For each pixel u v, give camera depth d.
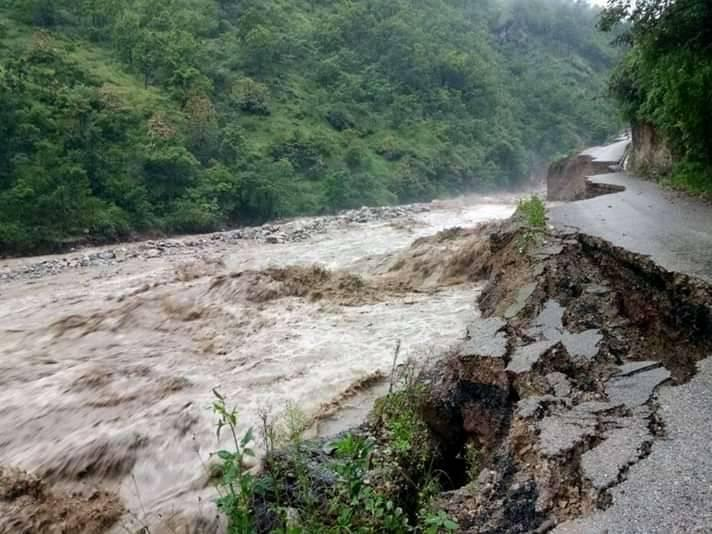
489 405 5.10
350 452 4.39
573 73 98.12
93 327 12.29
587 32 115.62
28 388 9.14
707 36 11.63
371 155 53.16
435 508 3.99
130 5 53.72
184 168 35.78
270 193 38.25
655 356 5.56
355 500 3.98
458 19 91.00
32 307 14.98
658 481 3.34
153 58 45.84
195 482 6.31
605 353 5.41
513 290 7.89
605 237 8.86
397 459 4.94
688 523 2.94
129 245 28.11
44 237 27.41
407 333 10.14
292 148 46.44
